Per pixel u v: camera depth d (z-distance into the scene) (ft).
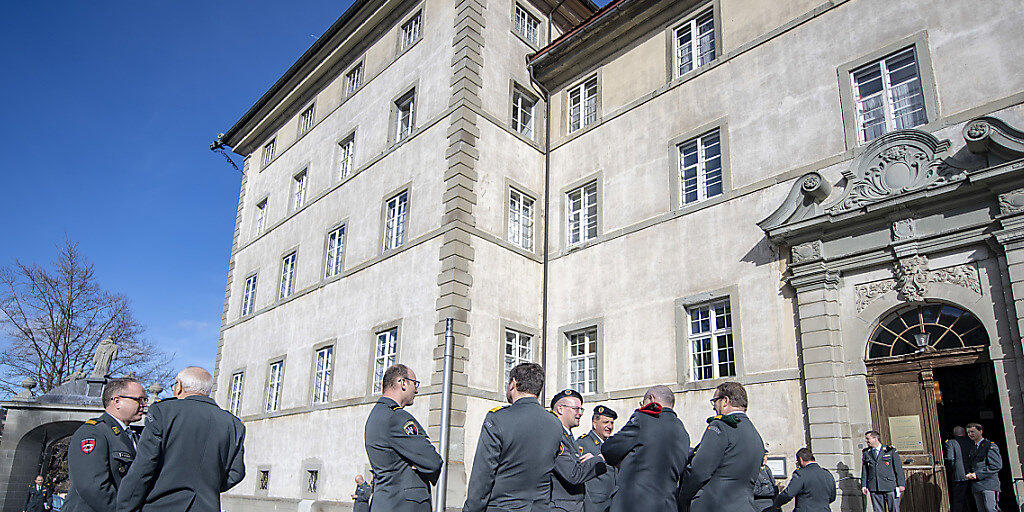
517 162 62.59
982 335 35.99
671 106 54.39
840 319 41.16
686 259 49.60
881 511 34.58
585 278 56.85
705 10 54.54
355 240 68.39
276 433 70.54
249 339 82.17
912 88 41.73
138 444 15.80
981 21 39.50
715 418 20.03
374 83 73.92
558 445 17.61
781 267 44.09
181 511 15.92
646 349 50.34
